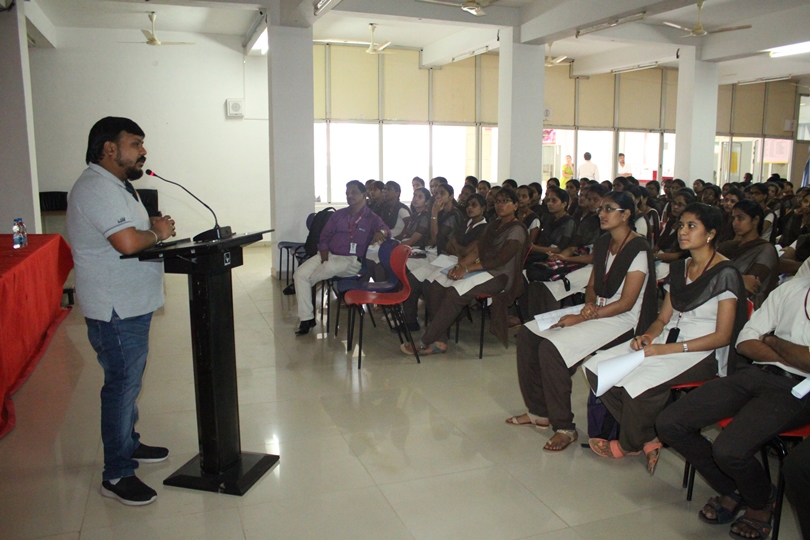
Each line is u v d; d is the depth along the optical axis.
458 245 4.34
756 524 1.95
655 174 11.94
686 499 2.20
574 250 4.45
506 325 3.70
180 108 8.54
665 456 2.55
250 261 8.02
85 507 2.10
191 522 2.02
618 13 5.91
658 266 4.29
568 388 2.55
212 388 2.18
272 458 2.42
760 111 12.79
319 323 4.70
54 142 8.02
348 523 2.01
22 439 2.64
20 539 1.92
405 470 2.38
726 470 1.89
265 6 6.23
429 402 3.09
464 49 8.63
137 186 8.54
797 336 1.93
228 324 2.23
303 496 2.18
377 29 8.60
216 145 8.77
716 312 2.24
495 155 10.65
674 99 11.74
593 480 2.32
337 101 9.60
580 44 9.55
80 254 2.01
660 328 2.37
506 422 2.85
